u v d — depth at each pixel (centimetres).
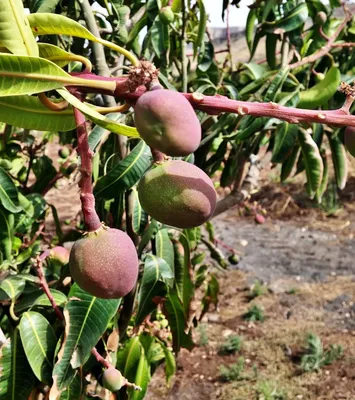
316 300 577
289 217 832
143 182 95
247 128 205
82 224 239
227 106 83
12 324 186
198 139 82
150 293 181
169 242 191
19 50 90
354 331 513
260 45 981
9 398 157
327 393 431
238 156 257
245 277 642
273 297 589
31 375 161
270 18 264
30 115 99
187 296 196
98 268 89
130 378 211
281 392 431
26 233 243
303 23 246
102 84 84
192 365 477
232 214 862
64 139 290
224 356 488
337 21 271
